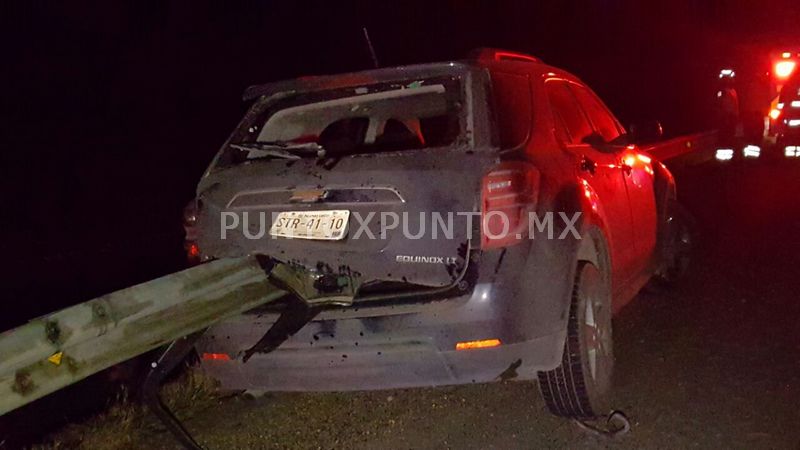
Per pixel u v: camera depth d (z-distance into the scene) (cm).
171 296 367
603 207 498
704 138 1565
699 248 893
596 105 601
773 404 481
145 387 406
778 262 815
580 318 441
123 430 492
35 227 1198
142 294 358
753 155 1577
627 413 480
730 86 1644
